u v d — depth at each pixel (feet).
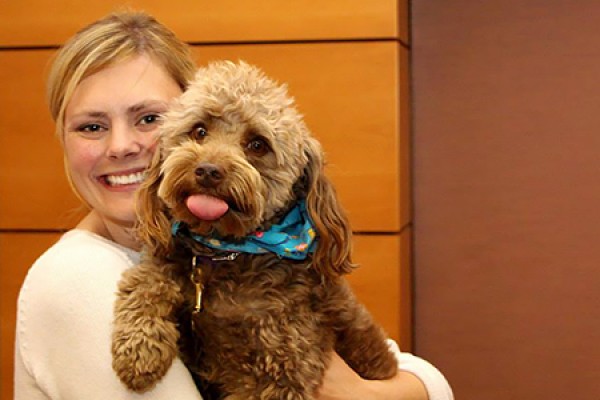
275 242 3.72
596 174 8.36
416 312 8.80
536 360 8.62
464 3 8.49
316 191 3.87
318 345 3.81
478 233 8.64
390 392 4.13
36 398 3.75
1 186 7.79
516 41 8.43
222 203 3.58
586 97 8.34
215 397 3.88
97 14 7.59
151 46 4.35
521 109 8.46
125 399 3.50
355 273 7.57
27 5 7.65
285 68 7.48
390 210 7.47
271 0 7.47
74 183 4.42
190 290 3.74
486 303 8.68
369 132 7.45
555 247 8.50
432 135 8.64
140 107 4.20
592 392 8.52
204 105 3.79
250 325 3.66
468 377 8.76
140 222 3.87
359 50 7.41
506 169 8.54
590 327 8.48
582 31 8.31
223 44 7.54
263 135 3.76
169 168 3.65
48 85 4.47
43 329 3.71
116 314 3.58
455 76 8.55
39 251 7.79
